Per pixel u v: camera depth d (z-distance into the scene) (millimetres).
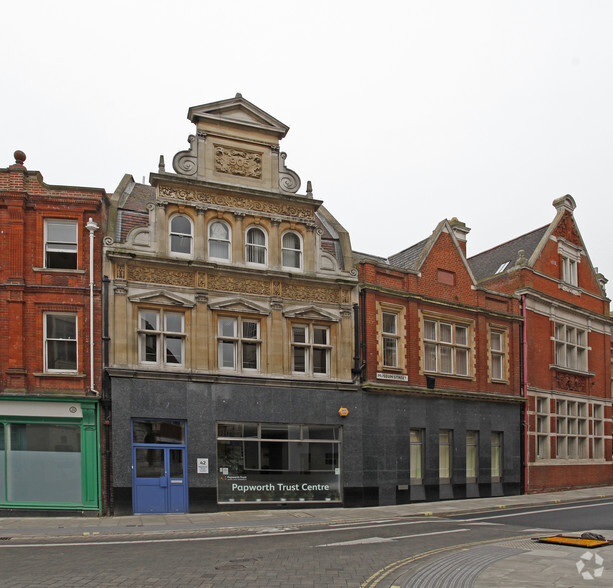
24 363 19859
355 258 26312
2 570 10680
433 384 26734
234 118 23703
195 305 21969
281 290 23578
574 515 20844
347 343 24484
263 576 10227
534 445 30922
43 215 20641
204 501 21000
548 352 32844
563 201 35719
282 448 22750
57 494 19641
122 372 20312
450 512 21922
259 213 23656
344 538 14945
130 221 22500
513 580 9711
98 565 11125
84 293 20516
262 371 22891
